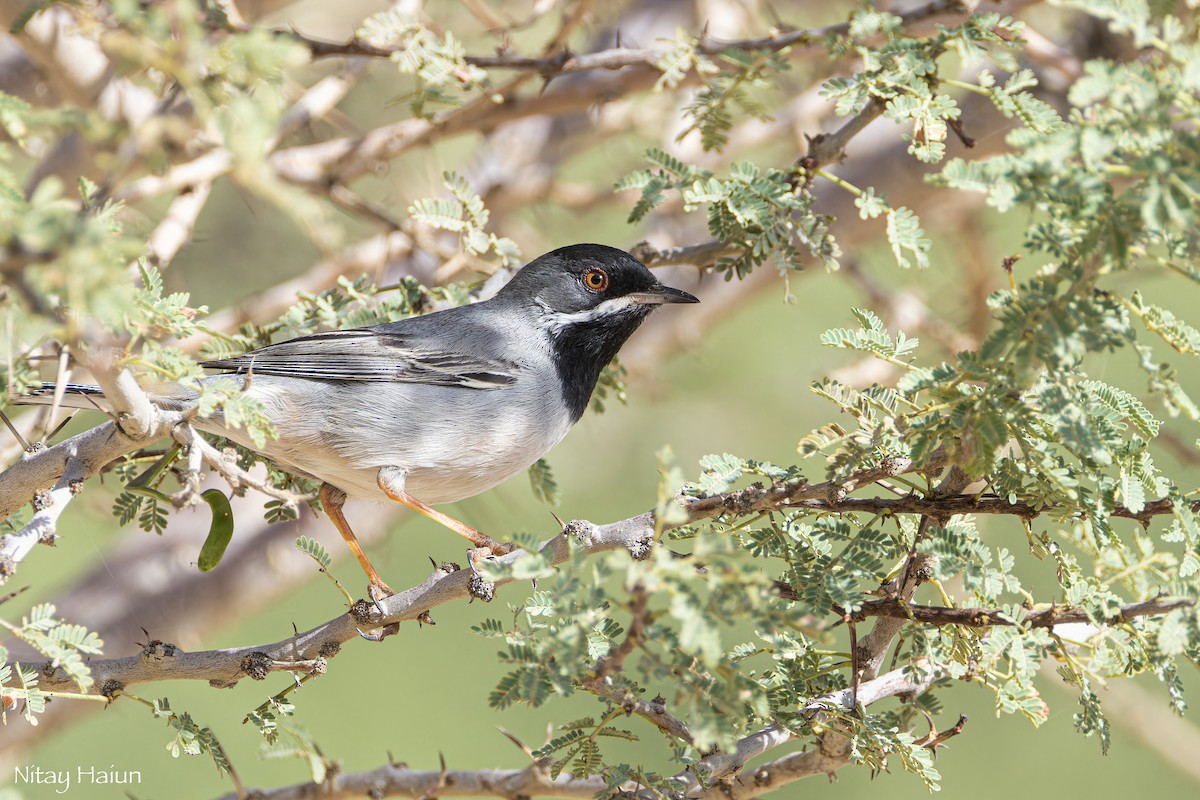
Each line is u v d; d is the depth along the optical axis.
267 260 17.02
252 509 16.03
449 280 12.35
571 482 18.41
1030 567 15.65
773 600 6.12
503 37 12.39
